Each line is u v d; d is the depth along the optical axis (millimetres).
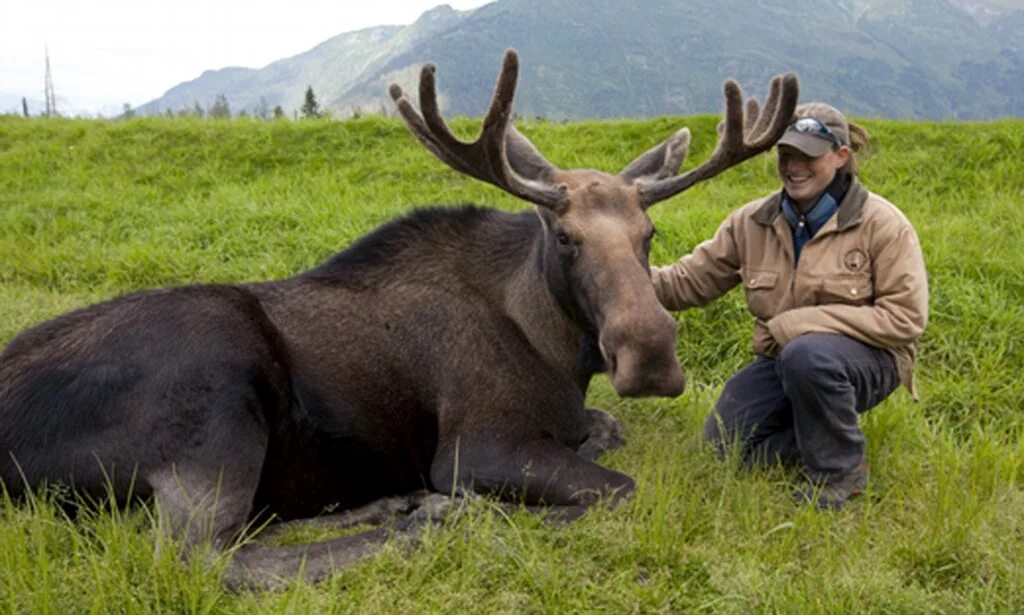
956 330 5914
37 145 12266
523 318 4129
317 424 3918
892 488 4137
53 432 3551
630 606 3104
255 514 3857
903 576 3393
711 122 11336
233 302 3873
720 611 3086
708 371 5902
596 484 3861
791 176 4137
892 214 4094
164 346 3613
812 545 3578
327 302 4117
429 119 3764
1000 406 5281
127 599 2928
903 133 10828
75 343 3688
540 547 3479
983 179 9672
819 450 4078
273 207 8977
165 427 3510
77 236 8859
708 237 7230
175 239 8344
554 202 3777
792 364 3990
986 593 3180
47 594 2875
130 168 11461
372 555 3396
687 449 4461
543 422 4078
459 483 3961
